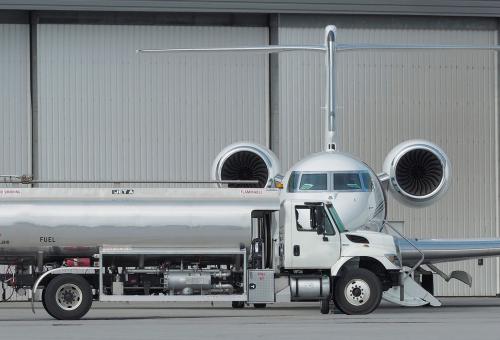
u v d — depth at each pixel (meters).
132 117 70.06
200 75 70.50
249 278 44.16
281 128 70.31
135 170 70.12
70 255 43.97
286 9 68.44
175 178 70.38
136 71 70.06
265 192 44.78
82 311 41.81
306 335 32.16
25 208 43.16
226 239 44.12
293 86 70.38
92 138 69.81
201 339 30.94
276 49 54.38
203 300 43.41
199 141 70.50
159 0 67.75
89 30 69.62
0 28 69.19
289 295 47.50
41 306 59.38
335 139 55.81
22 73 69.38
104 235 43.38
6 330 35.25
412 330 34.12
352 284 44.50
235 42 70.56
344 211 49.84
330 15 70.12
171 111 70.38
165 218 43.66
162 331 34.09
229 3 68.19
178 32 70.12
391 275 47.06
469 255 54.94
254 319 41.03
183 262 45.06
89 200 43.62
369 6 68.81
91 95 69.75
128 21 69.81
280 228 45.69
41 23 69.31
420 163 55.81
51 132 69.56
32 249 43.38
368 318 41.28
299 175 51.81
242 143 57.59
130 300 42.94
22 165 69.44
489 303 59.41
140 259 44.34
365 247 45.25
